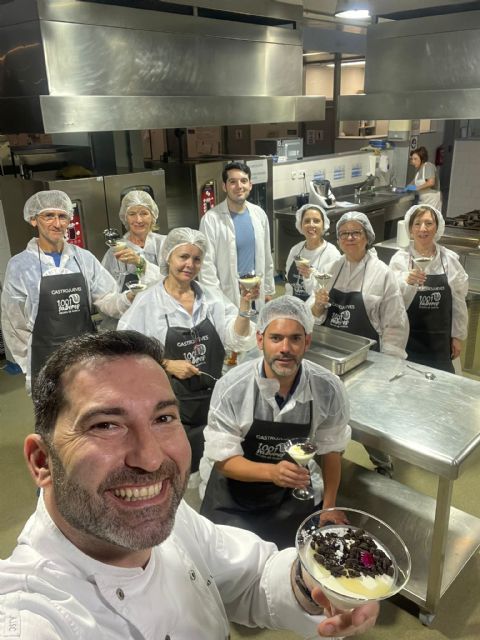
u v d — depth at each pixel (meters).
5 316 2.77
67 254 2.83
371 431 1.80
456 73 2.16
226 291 3.69
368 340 2.33
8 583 0.70
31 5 2.45
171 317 2.31
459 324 3.00
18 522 2.54
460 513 2.25
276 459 1.83
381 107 2.36
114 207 3.82
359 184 6.93
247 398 1.78
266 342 1.68
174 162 4.65
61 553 0.74
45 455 0.75
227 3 3.13
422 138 8.66
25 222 3.74
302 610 1.04
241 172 3.48
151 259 3.44
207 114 3.08
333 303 2.78
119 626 0.76
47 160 4.18
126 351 0.74
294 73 3.71
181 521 1.02
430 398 2.00
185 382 2.26
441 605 2.00
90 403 0.68
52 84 2.56
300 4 3.58
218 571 1.07
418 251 2.93
